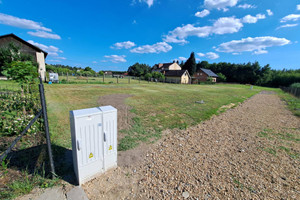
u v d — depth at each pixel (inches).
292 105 368.5
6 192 63.2
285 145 131.9
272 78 1651.1
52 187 70.2
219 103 346.9
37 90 231.8
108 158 83.5
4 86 339.6
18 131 111.6
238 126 186.2
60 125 149.5
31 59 578.2
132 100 322.7
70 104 251.3
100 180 78.3
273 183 81.7
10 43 559.5
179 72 1486.2
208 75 1758.1
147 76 1366.9
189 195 71.4
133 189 74.0
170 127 169.3
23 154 93.0
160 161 100.5
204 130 166.6
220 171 91.2
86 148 72.2
